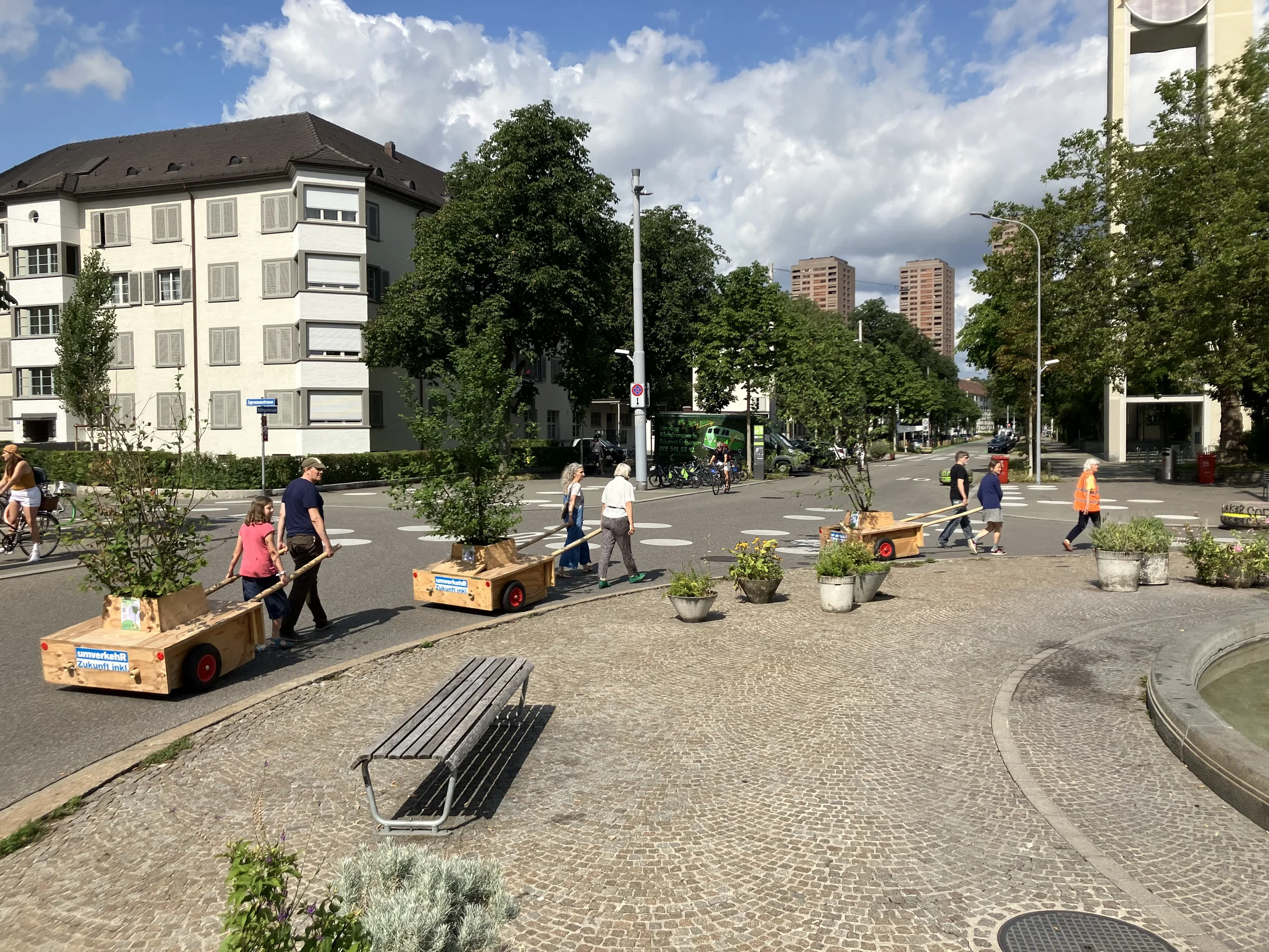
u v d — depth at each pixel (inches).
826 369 548.7
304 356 1397.6
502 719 230.1
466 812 172.1
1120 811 172.6
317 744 211.9
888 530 524.1
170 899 140.4
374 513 806.5
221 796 181.3
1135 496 984.3
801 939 127.0
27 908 138.3
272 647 314.7
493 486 386.3
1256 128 1103.6
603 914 133.8
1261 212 1060.5
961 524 576.7
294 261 1416.1
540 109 1289.4
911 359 3870.6
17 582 458.3
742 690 256.7
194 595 273.6
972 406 5137.8
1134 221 1190.9
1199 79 1159.0
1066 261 1320.1
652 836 160.7
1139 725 223.6
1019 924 130.9
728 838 160.4
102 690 263.4
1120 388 1261.1
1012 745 208.2
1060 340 1250.0
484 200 1263.5
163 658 246.5
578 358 1373.0
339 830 164.6
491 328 407.2
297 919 133.0
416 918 98.3
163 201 1481.3
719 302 1518.2
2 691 262.7
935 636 323.6
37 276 1514.5
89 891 143.5
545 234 1289.4
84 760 206.5
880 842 158.6
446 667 280.7
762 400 2009.1
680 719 229.8
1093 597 402.0
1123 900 137.8
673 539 626.5
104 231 1515.7
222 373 1461.6
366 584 442.3
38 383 1546.5
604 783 186.9
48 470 1159.6
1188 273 1078.4
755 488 1168.8
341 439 1419.8
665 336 1694.1
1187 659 251.6
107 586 267.7
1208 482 1135.6
